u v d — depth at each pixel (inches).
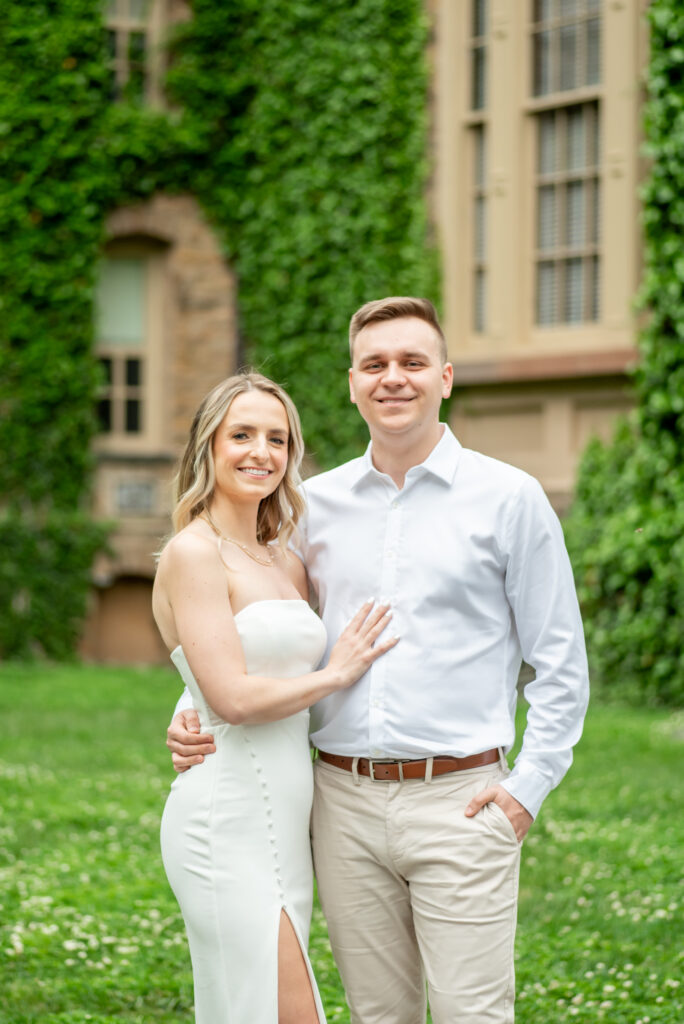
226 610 117.7
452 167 505.7
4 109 536.1
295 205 538.6
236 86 549.6
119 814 261.3
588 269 466.3
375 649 118.3
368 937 121.1
